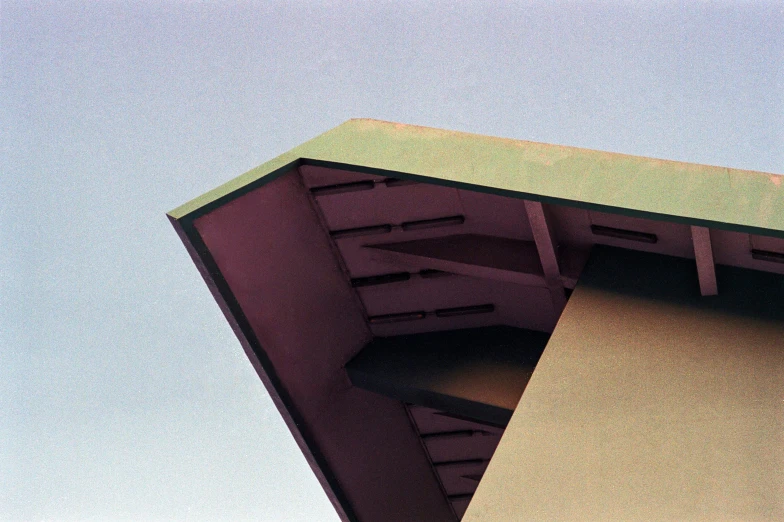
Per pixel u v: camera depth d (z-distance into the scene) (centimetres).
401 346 1056
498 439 1181
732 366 702
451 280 996
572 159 799
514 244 930
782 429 638
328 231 983
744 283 786
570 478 618
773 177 736
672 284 803
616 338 746
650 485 605
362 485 1133
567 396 691
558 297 911
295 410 1006
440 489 1288
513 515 594
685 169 762
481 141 844
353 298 1041
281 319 960
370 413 1111
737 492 594
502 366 991
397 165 846
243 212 890
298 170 930
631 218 823
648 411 667
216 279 882
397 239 977
